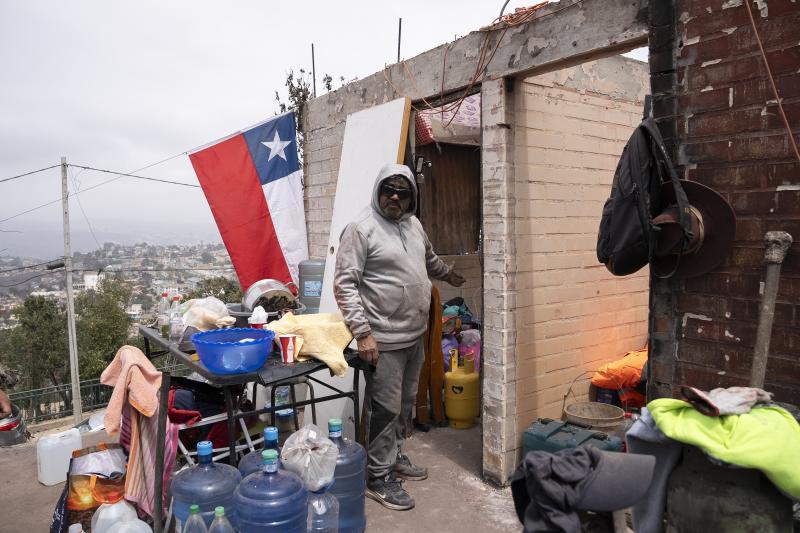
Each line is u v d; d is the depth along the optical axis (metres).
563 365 4.13
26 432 5.20
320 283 5.01
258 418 3.63
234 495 2.39
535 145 3.77
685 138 2.48
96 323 31.03
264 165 5.75
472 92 3.74
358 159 4.41
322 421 4.18
